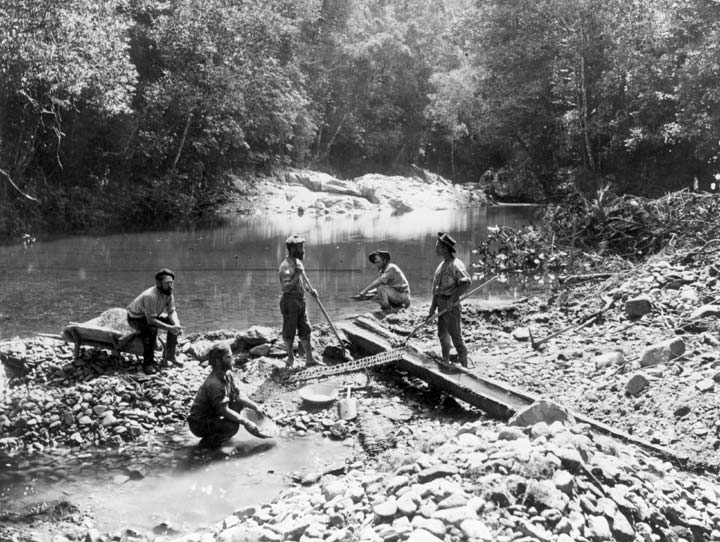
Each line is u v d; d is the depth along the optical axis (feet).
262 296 55.83
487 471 20.24
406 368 34.50
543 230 64.44
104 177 118.93
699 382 29.96
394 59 203.31
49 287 58.59
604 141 157.07
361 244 88.33
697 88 114.42
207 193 135.03
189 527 22.36
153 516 23.15
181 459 27.73
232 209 133.59
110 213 113.70
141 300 34.73
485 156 217.97
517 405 28.76
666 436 26.91
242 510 22.21
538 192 172.14
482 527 17.38
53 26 79.82
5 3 75.77
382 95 209.05
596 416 28.89
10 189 99.60
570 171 151.33
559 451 20.95
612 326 40.04
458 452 22.09
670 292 42.45
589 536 18.17
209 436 28.89
